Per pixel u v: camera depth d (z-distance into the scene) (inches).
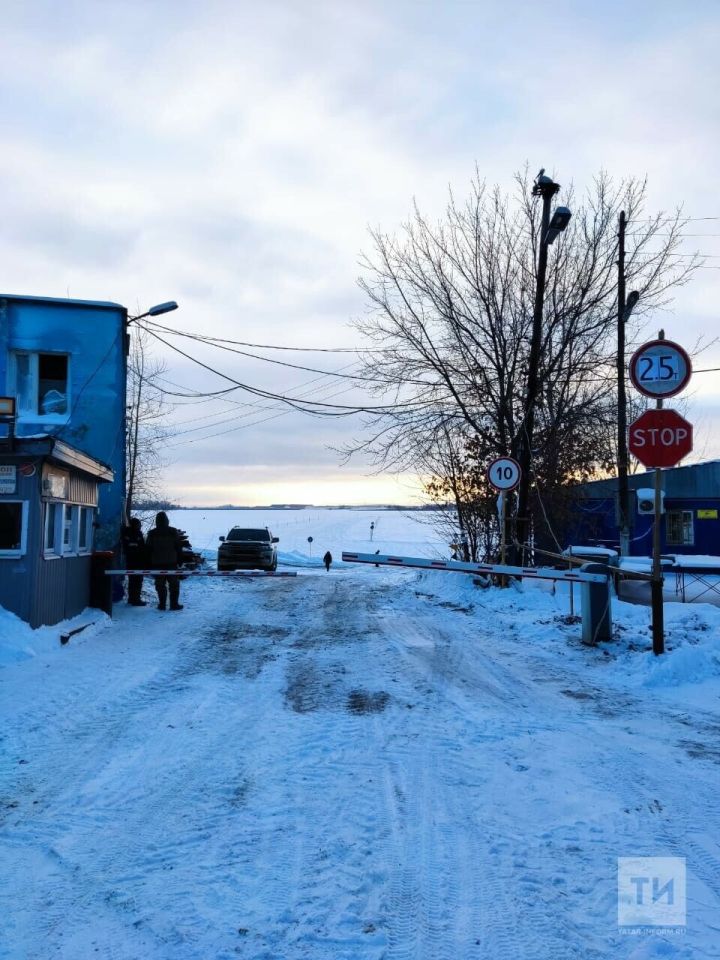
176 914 148.2
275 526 4114.2
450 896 155.2
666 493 1002.1
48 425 699.4
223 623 540.7
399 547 2116.1
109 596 561.6
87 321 709.3
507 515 727.1
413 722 283.9
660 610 377.7
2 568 430.6
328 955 134.1
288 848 177.5
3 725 274.4
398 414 842.2
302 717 291.6
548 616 541.3
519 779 223.0
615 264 808.3
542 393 805.9
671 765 235.1
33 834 186.2
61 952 135.5
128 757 244.2
